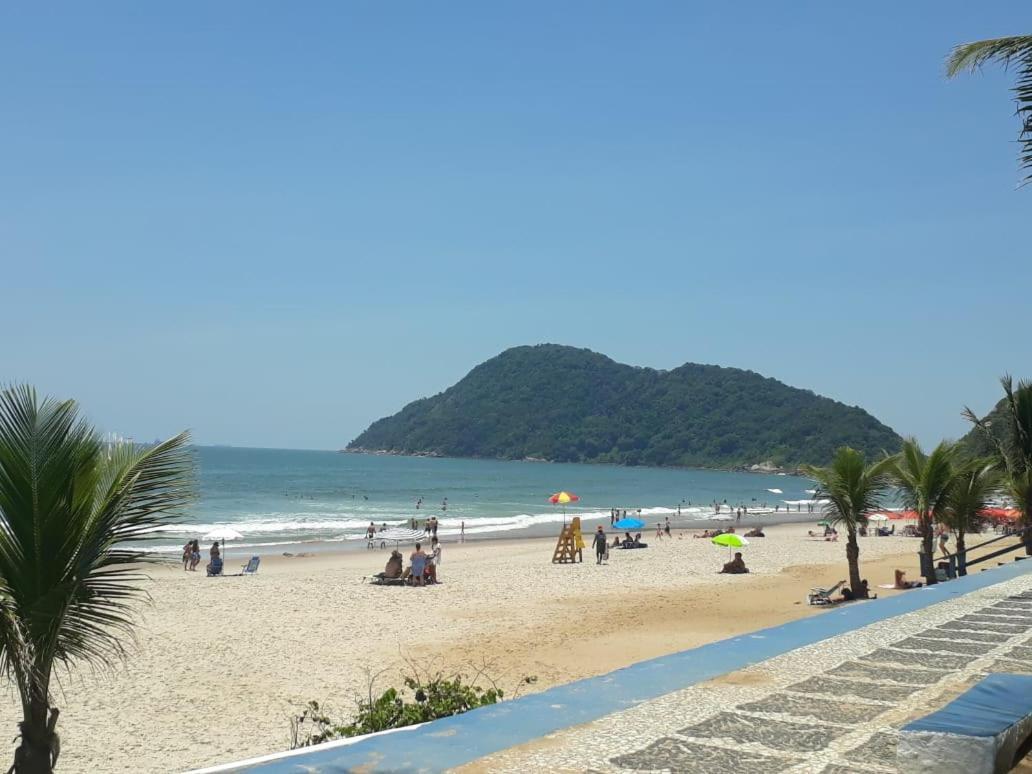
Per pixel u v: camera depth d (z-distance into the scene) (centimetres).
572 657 1752
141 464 722
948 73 948
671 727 426
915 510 2092
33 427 671
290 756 378
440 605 2488
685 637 1961
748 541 5238
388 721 782
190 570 3562
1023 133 905
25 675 659
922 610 848
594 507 9781
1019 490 1955
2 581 671
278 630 2061
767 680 532
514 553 4475
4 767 1111
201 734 1259
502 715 440
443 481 15275
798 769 371
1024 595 963
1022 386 1952
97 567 704
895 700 491
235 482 12688
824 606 2325
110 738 1233
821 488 2300
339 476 15575
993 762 379
